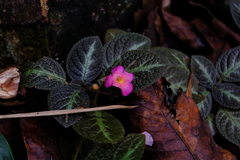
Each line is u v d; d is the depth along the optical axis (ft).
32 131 1.56
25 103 1.69
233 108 1.76
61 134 1.59
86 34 1.82
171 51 1.82
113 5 1.87
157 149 1.57
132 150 1.50
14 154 1.58
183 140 1.57
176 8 2.11
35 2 1.61
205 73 1.79
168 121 1.58
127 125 1.69
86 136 1.48
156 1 2.03
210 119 1.77
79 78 1.62
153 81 1.56
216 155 1.58
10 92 1.58
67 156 1.57
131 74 1.53
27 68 1.60
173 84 1.67
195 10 2.07
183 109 1.60
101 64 1.63
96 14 1.81
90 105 1.66
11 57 1.71
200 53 2.01
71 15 1.71
